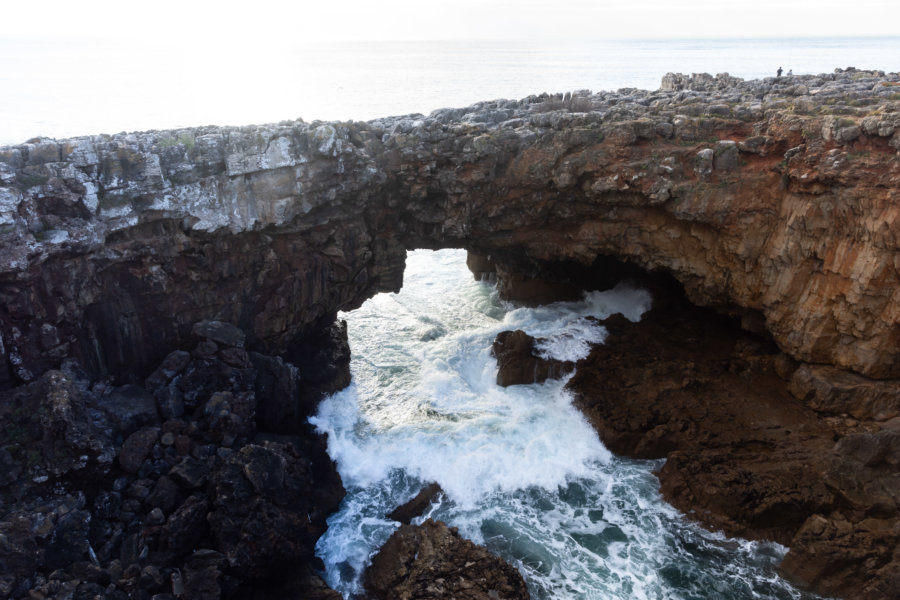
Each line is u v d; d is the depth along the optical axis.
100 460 19.38
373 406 29.48
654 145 27.72
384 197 29.02
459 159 27.86
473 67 184.38
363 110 81.62
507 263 36.62
